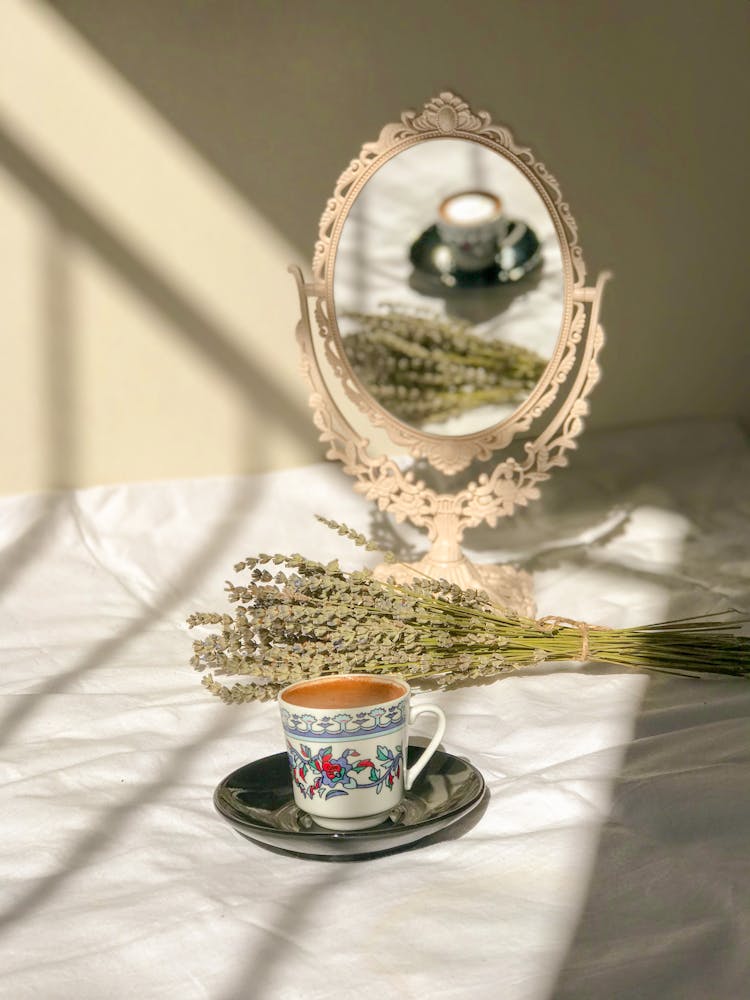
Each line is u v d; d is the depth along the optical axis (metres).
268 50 1.67
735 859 0.72
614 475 1.87
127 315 1.65
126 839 0.79
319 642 1.00
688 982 0.60
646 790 0.81
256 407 1.75
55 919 0.68
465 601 1.04
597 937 0.65
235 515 1.66
